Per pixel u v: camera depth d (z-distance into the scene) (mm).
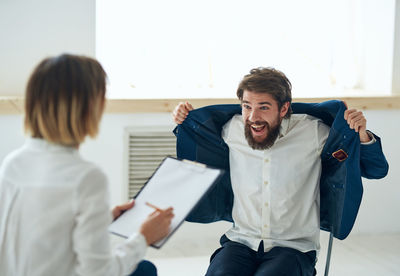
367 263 2521
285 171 1709
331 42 3357
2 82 2641
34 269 1062
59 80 1073
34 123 1106
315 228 1726
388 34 2928
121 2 3018
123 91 3018
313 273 1726
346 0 3291
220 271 1565
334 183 1734
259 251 1682
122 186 2697
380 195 2887
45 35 2633
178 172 1456
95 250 1040
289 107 1711
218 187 1883
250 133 1677
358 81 3320
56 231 1052
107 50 3045
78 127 1097
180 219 1302
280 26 3293
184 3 3137
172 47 3166
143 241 1194
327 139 1675
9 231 1082
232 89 3164
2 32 2600
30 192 1069
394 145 2838
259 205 1727
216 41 3223
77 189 1044
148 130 2674
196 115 1825
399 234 2932
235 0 3201
